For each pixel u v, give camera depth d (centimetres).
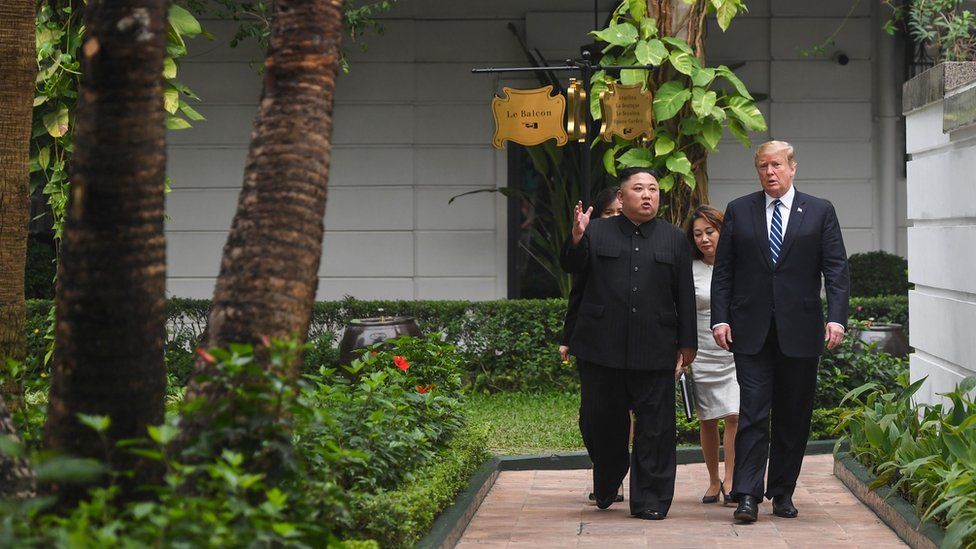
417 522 706
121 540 420
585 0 1716
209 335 541
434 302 1602
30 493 516
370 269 1759
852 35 1738
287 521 522
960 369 929
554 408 1406
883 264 1681
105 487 496
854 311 1555
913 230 1057
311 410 527
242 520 466
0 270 795
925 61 1727
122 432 497
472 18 1739
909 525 777
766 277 880
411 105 1748
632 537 815
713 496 956
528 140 1163
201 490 489
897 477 877
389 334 1369
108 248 488
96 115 486
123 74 486
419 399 873
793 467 890
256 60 1741
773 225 887
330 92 549
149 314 498
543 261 1725
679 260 887
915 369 1066
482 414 1355
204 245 1756
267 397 514
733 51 1741
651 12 1395
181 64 1744
